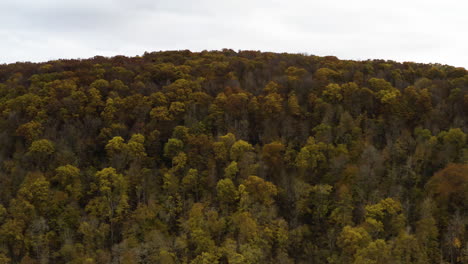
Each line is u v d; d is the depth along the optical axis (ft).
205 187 269.85
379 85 333.21
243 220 232.94
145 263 223.51
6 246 226.17
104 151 294.66
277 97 319.06
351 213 247.50
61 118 303.48
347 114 300.40
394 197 250.78
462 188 236.84
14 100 307.58
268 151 277.03
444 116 305.73
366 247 211.61
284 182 269.64
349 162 278.46
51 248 233.14
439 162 272.10
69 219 244.22
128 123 310.45
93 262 219.82
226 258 224.74
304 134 301.02
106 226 241.14
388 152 282.15
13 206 238.68
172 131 302.45
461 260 219.20
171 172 272.51
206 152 280.72
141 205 260.01
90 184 262.88
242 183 256.52
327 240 243.81
